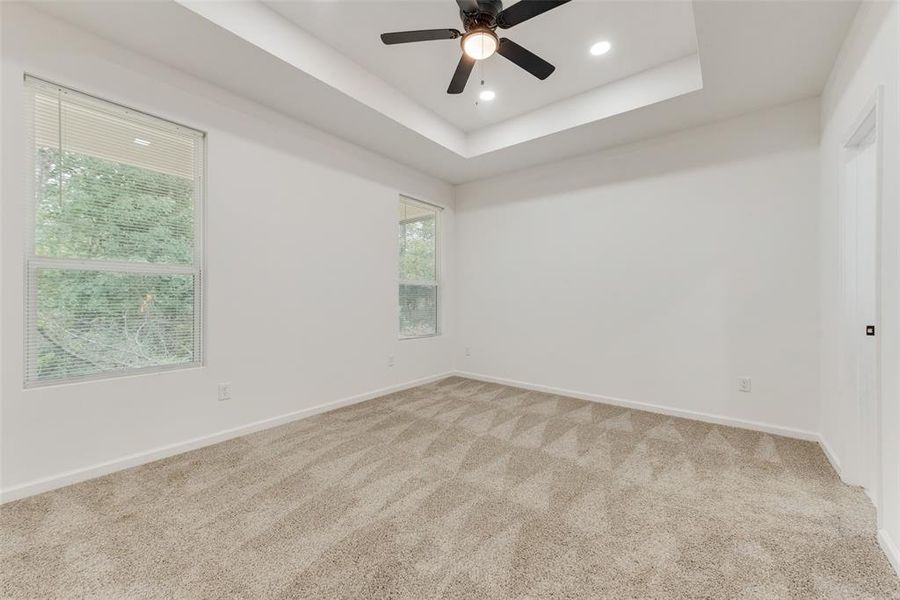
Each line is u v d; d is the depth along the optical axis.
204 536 1.66
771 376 2.95
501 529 1.72
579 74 3.01
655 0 2.25
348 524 1.75
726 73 2.48
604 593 1.35
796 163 2.85
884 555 1.53
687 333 3.32
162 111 2.46
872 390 2.03
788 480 2.17
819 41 2.16
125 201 2.37
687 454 2.53
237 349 2.84
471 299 4.91
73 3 1.96
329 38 2.65
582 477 2.21
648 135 3.47
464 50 2.14
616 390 3.71
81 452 2.14
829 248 2.51
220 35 2.20
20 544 1.60
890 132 1.56
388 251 4.11
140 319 2.43
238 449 2.60
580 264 3.97
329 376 3.50
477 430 2.97
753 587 1.37
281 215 3.12
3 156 1.92
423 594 1.34
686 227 3.33
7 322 1.93
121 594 1.34
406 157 4.07
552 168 4.20
